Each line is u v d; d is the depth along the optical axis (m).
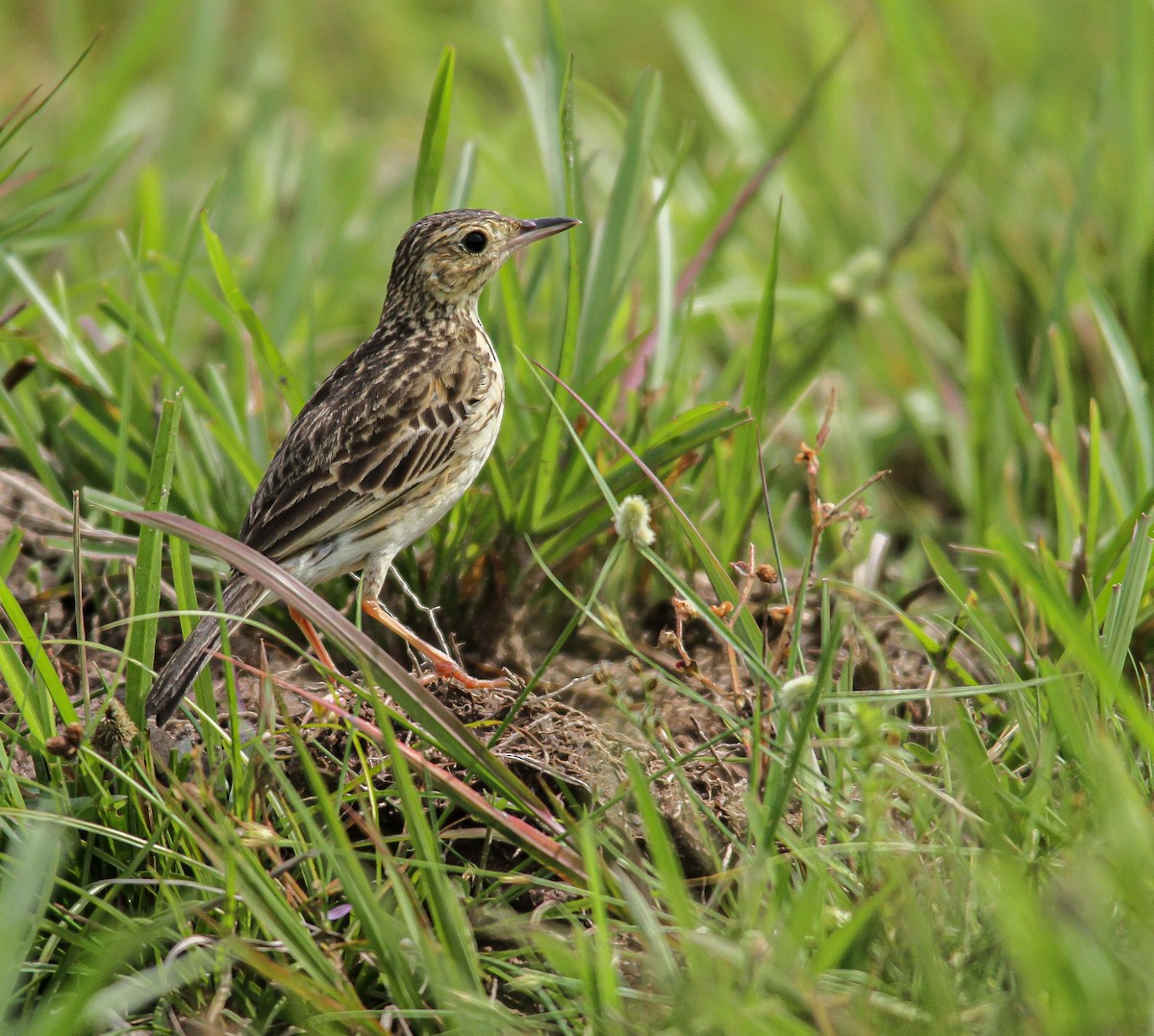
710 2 20.88
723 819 8.09
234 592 9.26
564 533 10.17
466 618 10.38
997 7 19.00
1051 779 7.67
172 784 7.37
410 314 10.71
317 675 9.76
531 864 7.84
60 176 15.20
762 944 6.27
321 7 22.33
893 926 6.70
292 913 6.92
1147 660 9.62
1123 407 12.64
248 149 17.16
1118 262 14.12
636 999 6.64
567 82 10.72
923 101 17.16
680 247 15.62
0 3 21.69
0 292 12.92
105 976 6.37
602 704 9.41
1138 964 6.09
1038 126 16.77
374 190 18.14
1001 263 14.92
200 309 14.50
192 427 10.91
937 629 10.20
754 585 10.49
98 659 9.57
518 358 11.40
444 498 10.07
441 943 6.84
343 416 9.95
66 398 11.76
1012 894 6.16
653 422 11.38
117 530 10.61
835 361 14.87
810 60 19.92
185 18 21.19
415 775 8.16
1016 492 12.48
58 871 7.43
